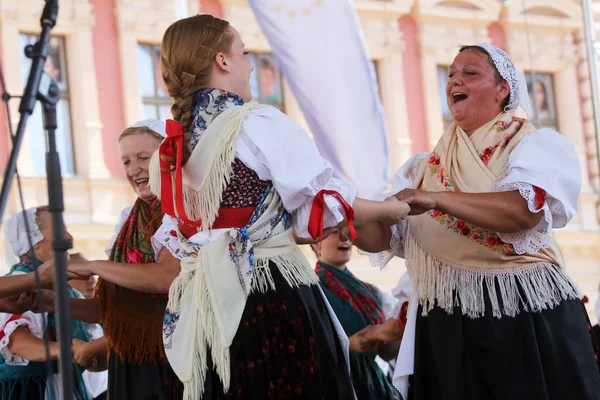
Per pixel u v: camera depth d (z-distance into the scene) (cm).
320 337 293
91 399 481
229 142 290
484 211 328
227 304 288
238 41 306
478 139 352
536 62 2114
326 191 296
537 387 331
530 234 333
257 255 293
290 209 296
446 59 2028
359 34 535
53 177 267
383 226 361
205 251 292
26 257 443
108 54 1744
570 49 2138
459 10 2052
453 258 346
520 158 333
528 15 2106
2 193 259
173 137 295
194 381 289
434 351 347
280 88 1878
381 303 562
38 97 270
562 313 342
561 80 2131
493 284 341
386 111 1983
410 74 2009
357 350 489
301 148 293
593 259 2036
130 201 1698
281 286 293
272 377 288
